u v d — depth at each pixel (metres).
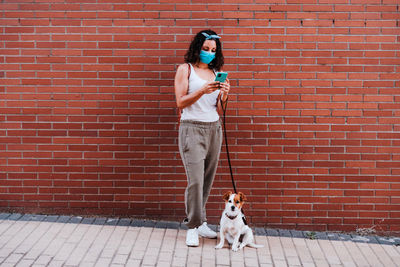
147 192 4.73
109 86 4.62
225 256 3.93
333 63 4.55
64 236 4.23
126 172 4.71
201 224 4.11
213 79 4.01
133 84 4.61
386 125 4.60
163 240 4.23
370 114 4.59
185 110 3.96
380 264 3.91
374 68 4.55
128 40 4.57
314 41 4.53
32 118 4.67
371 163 4.64
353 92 4.57
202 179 4.00
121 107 4.64
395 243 4.46
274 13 4.51
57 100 4.64
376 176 4.65
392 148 4.62
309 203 4.70
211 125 3.96
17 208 4.77
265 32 4.53
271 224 4.72
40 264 3.64
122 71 4.61
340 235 4.63
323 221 4.71
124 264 3.70
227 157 4.66
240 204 3.99
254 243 4.27
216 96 3.96
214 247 4.11
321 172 4.66
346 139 4.62
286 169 4.67
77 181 4.73
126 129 4.66
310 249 4.20
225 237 4.25
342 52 4.54
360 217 4.70
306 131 4.62
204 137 3.94
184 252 3.97
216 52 4.04
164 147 4.68
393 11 4.49
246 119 4.61
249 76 4.57
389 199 4.67
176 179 4.71
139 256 3.86
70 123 4.67
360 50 4.53
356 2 4.49
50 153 4.70
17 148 4.70
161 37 4.56
